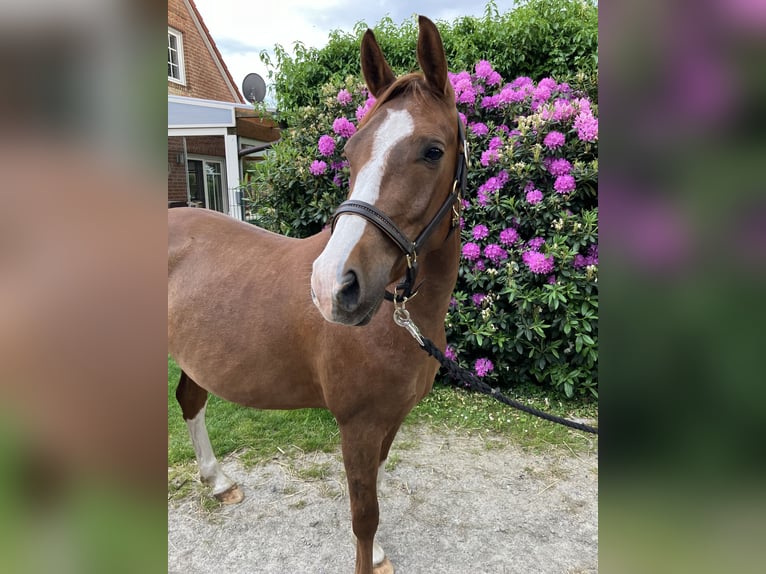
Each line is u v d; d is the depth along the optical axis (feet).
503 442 8.56
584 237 9.16
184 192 27.30
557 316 9.48
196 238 5.96
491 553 5.97
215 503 6.98
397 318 4.15
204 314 5.43
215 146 29.09
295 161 11.24
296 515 6.72
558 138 9.23
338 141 10.77
